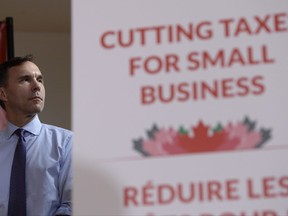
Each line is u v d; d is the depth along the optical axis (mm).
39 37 3816
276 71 978
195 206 962
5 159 1976
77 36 1044
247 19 1004
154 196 976
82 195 991
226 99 982
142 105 1005
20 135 2004
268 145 956
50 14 3539
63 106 3730
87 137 1007
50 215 1846
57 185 1916
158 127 993
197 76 998
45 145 2006
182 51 1013
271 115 963
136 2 1044
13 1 3332
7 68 2094
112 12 1048
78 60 1035
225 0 1018
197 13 1022
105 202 986
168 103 998
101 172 995
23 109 2043
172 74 1007
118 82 1020
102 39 1040
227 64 994
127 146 996
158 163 983
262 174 951
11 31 3123
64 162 1966
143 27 1034
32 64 2129
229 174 960
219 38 1006
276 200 942
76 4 1057
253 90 977
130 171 988
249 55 991
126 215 978
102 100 1016
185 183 970
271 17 997
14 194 1842
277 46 986
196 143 978
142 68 1019
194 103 990
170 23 1027
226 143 969
